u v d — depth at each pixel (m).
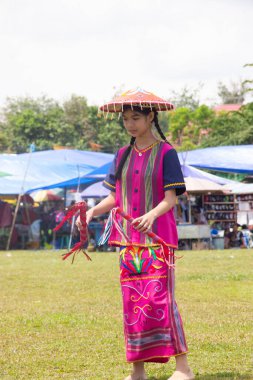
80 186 36.28
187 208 33.09
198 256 23.41
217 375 6.78
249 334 8.89
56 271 18.39
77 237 32.25
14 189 32.84
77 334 9.09
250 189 33.03
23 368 7.29
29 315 10.59
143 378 6.66
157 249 6.54
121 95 6.84
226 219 33.25
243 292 13.08
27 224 33.69
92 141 81.06
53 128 80.31
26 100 101.12
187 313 10.57
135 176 6.75
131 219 6.57
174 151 6.77
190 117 77.56
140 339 6.47
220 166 36.53
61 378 6.84
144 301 6.48
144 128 6.80
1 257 25.20
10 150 80.50
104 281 15.58
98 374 7.01
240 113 56.12
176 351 6.42
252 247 32.34
